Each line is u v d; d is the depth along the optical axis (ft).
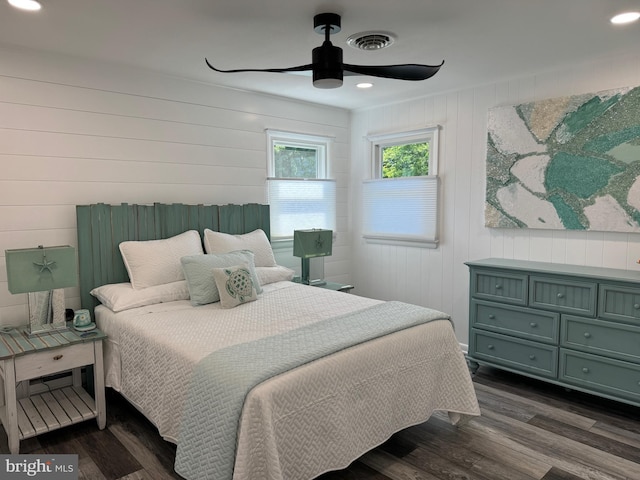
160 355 7.50
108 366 9.16
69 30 8.48
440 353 8.55
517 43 9.26
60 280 8.75
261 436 5.70
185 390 6.79
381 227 15.37
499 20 8.08
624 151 10.16
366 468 7.61
